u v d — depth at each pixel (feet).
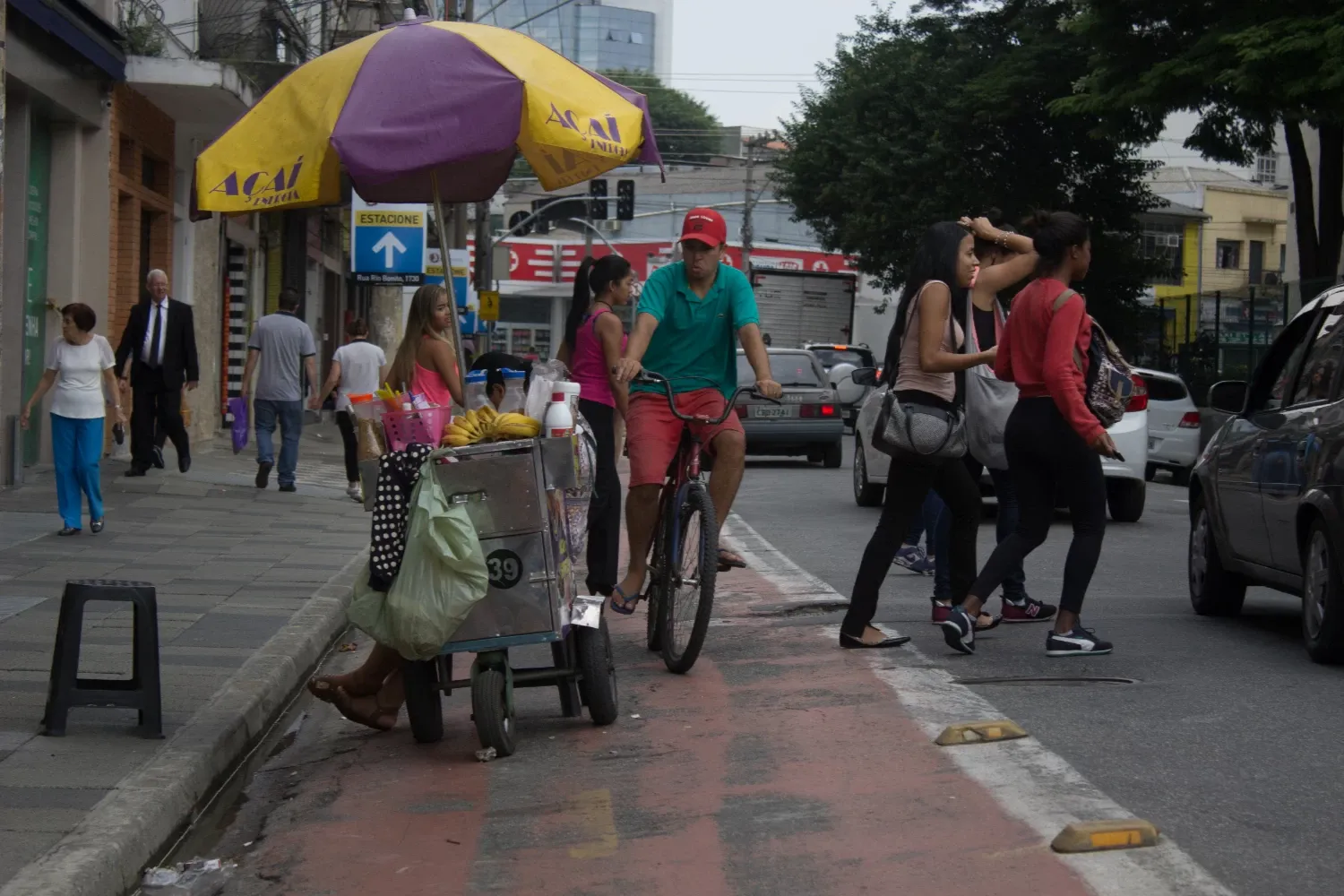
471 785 18.61
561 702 21.91
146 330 52.85
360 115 20.62
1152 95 83.46
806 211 150.71
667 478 25.41
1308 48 74.69
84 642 25.30
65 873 14.03
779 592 32.81
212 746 19.08
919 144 131.54
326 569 34.73
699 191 266.57
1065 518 51.80
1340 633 23.71
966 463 29.19
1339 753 18.45
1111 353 24.08
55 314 53.78
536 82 21.13
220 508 46.60
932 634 27.17
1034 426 24.29
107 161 55.77
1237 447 28.32
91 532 39.09
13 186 48.57
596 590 26.35
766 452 78.38
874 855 14.93
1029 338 24.26
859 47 139.74
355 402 19.66
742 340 24.47
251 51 69.77
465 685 20.39
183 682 22.61
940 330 23.91
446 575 19.13
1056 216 24.07
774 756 18.90
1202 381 119.03
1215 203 210.18
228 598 30.35
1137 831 14.88
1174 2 84.17
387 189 24.66
